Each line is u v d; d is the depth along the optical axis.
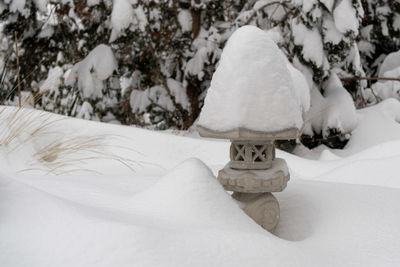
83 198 1.61
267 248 1.25
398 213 1.75
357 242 1.53
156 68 6.54
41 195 1.32
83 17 6.39
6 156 2.73
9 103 6.95
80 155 3.12
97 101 6.41
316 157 5.75
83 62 6.11
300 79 4.22
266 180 1.67
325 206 1.90
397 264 1.35
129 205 1.54
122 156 3.25
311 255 1.32
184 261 1.09
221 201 1.52
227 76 1.65
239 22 6.40
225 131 1.61
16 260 1.03
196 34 6.77
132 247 1.09
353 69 6.16
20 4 5.83
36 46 6.70
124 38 5.74
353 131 5.99
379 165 2.80
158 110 7.07
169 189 1.54
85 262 1.03
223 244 1.21
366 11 7.32
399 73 7.01
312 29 5.55
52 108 7.05
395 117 6.20
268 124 1.60
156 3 6.15
